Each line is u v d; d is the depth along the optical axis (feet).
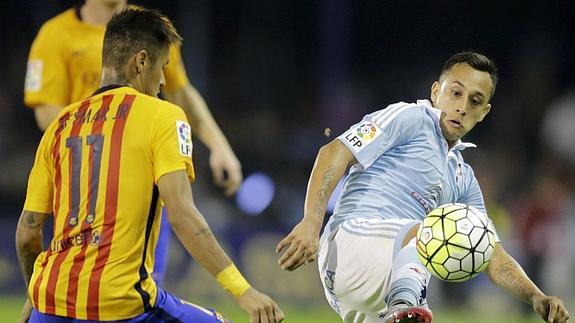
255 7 257.34
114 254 56.39
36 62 84.69
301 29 258.78
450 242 60.80
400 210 66.49
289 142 229.04
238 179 90.58
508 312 175.73
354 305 65.67
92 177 57.11
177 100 89.71
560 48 263.08
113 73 60.23
